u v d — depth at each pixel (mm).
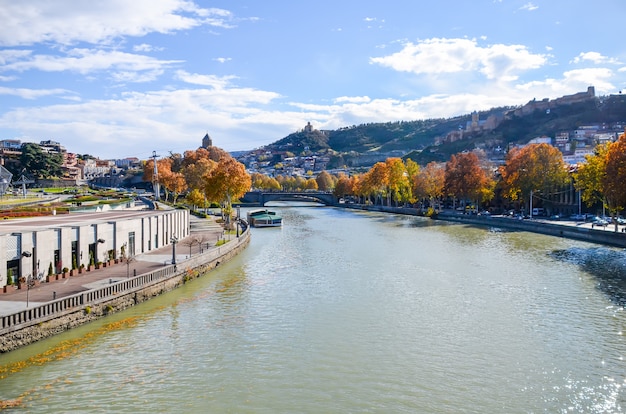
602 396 36844
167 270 68688
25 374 40062
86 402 36062
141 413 34781
